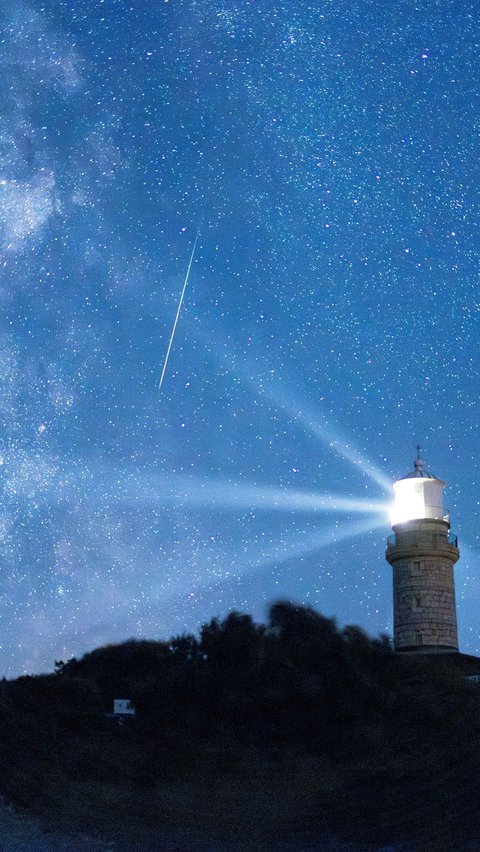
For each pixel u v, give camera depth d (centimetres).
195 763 2855
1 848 2075
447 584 4866
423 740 3078
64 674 3488
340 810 2519
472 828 2298
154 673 3469
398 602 4888
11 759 2678
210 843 2252
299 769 2864
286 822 2439
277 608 3759
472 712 3278
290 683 3369
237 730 3169
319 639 3634
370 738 3073
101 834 2255
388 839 2278
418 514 4947
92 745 2919
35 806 2403
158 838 2261
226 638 3544
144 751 2908
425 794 2584
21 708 3027
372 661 3675
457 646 4800
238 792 2675
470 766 2766
